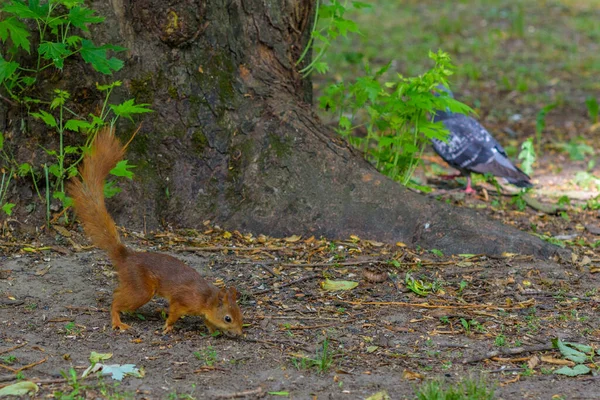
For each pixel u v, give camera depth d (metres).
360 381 7.84
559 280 10.89
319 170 12.09
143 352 8.30
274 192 11.95
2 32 9.93
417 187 13.78
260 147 12.05
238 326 8.58
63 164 11.36
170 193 11.84
